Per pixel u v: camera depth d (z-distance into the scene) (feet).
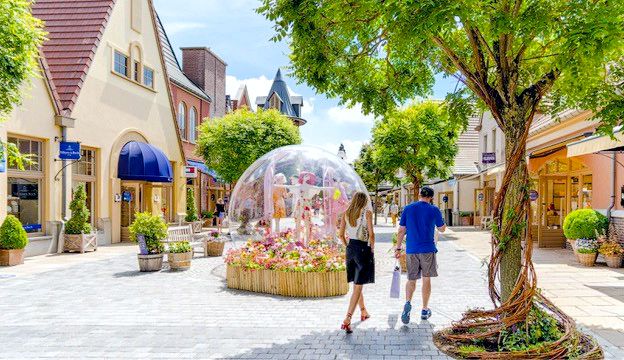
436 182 132.36
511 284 19.45
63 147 52.29
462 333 20.07
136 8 71.51
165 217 82.58
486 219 93.61
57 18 63.31
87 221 59.93
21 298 28.58
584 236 41.60
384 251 55.36
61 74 57.93
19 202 49.42
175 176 84.58
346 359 17.54
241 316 23.98
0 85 32.12
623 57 22.25
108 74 63.72
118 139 65.82
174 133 83.97
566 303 26.35
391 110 26.48
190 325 22.31
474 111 25.80
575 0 16.08
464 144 119.03
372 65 26.00
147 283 33.65
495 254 20.02
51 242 51.88
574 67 15.99
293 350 18.61
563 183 56.18
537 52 22.09
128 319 23.45
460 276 36.19
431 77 26.30
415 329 21.42
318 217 43.27
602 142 30.60
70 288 31.78
